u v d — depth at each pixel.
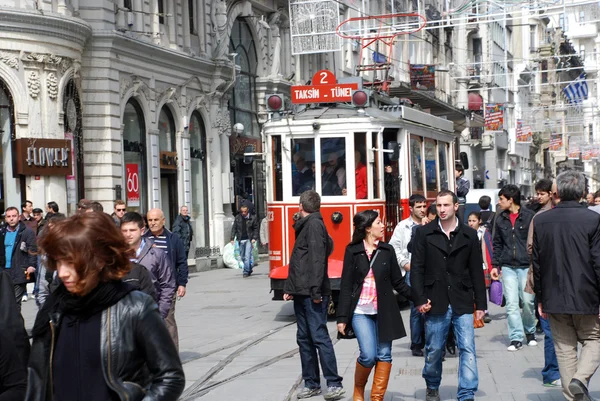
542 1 29.75
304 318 11.23
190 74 34.97
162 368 4.78
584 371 9.18
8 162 25.45
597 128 99.00
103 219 4.91
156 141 32.16
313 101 20.44
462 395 9.91
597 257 9.14
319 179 20.05
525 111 89.75
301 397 11.16
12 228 18.80
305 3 35.56
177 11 34.31
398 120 20.64
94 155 28.70
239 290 26.50
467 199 30.16
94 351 4.77
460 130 43.12
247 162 21.03
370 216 10.29
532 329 14.75
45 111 25.98
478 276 9.99
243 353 14.88
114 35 28.70
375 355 10.20
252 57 41.41
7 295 5.52
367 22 52.72
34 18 25.23
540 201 14.16
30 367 4.91
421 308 10.03
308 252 11.17
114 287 4.89
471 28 71.81
